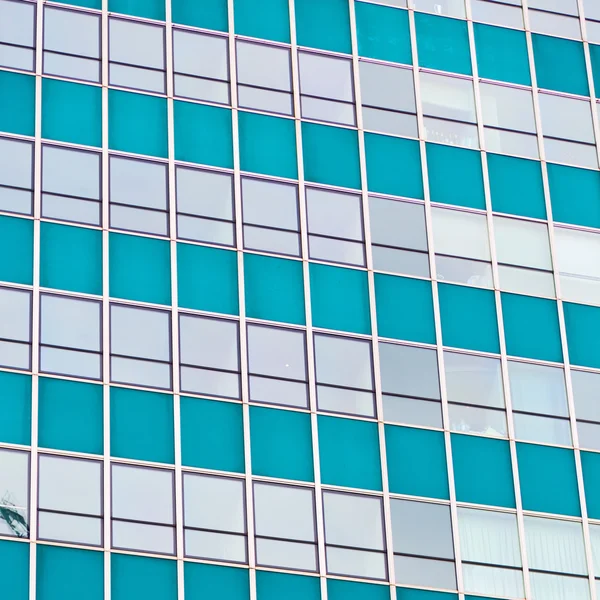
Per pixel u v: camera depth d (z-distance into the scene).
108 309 67.19
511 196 75.00
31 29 71.56
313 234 71.19
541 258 74.06
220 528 64.62
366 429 68.00
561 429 70.62
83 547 62.88
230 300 68.81
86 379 65.62
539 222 74.88
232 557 64.31
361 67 75.44
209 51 73.56
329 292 70.25
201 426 66.12
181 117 71.75
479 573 66.94
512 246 73.94
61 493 63.53
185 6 74.06
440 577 66.38
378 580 65.56
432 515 67.31
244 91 73.19
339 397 68.25
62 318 66.50
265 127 72.69
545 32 79.19
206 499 64.94
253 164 71.81
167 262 68.75
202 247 69.44
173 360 67.00
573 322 73.12
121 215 69.12
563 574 67.88
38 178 68.81
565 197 75.81
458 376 70.31
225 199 70.69
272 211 71.06
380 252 71.75
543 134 76.88
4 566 61.84
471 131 75.81
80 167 69.56
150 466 64.88
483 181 74.88
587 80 78.81
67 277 67.31
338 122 73.94
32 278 66.94
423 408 69.19
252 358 67.94
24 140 69.38
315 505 66.06
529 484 69.12
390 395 69.00
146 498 64.31
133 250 68.56
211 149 71.56
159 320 67.56
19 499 63.00
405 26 77.00
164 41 73.12
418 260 72.19
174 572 63.47
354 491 66.75
